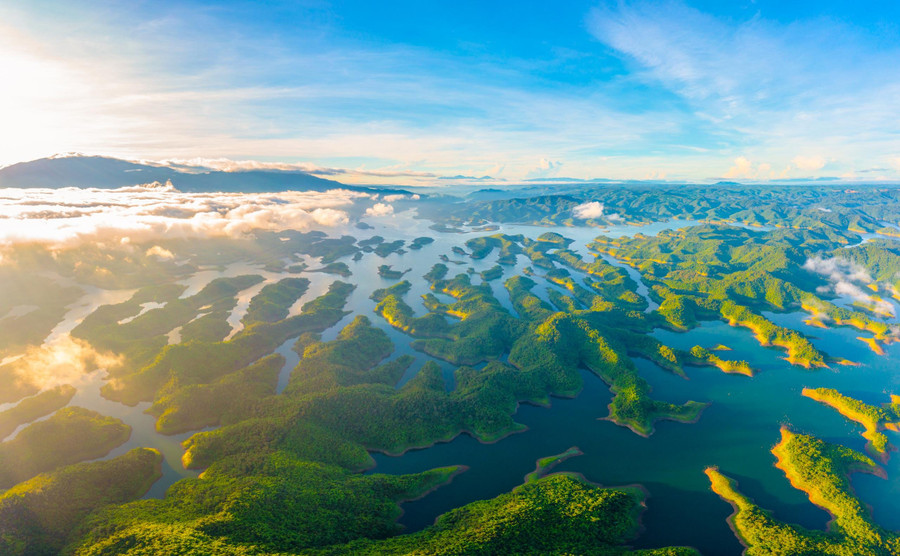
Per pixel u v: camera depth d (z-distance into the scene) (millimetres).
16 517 149125
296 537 146375
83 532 150250
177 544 133750
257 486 164875
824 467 197625
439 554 133625
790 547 154625
